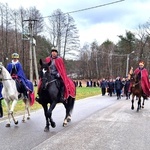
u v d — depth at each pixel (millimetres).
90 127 9555
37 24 59750
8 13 60031
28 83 10953
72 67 83375
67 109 10188
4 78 9523
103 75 89000
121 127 9570
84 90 40469
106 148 6801
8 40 61562
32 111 13953
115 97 27344
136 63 79750
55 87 8922
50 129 9172
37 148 6785
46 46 62188
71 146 6969
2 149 6715
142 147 6922
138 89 14461
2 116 11938
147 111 14344
